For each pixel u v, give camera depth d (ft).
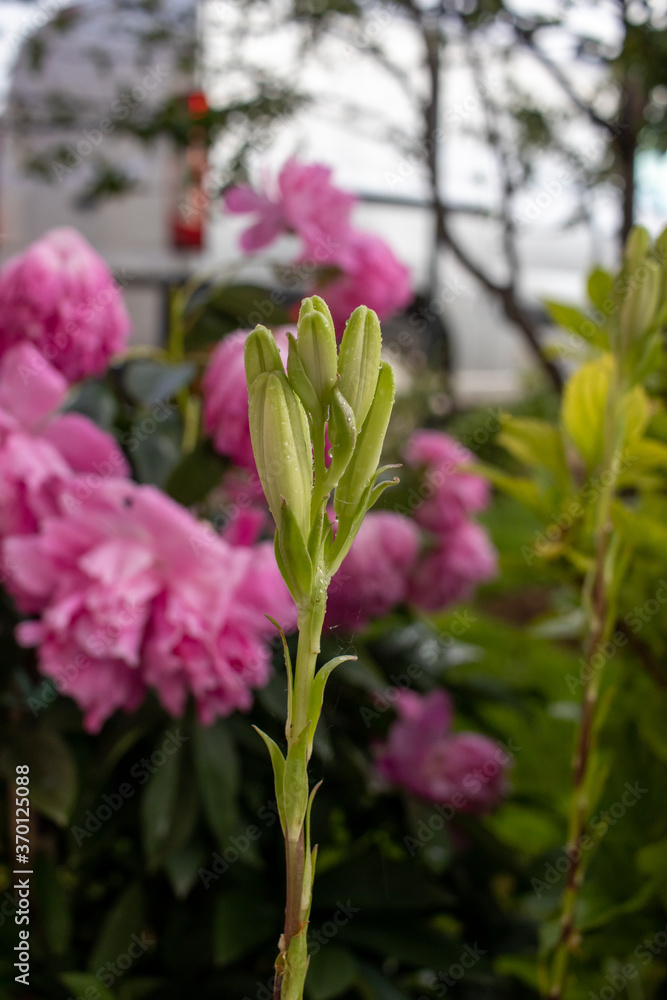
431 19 6.77
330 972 3.59
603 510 3.05
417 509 5.10
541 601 10.09
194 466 3.62
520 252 13.79
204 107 6.08
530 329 7.86
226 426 3.47
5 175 7.54
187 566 3.30
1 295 3.62
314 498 2.11
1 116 6.81
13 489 3.36
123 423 4.10
